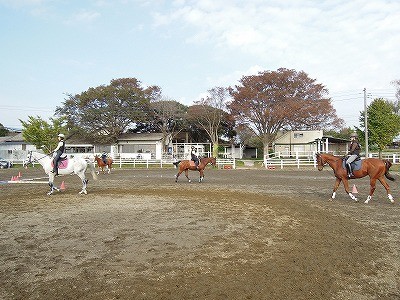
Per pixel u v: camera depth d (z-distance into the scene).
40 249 6.41
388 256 6.21
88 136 52.16
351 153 12.62
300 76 49.81
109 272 5.23
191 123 59.00
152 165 42.19
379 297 4.57
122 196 13.84
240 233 7.63
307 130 55.84
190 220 8.96
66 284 4.79
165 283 4.82
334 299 4.48
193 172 30.94
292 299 4.44
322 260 5.89
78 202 12.13
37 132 43.03
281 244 6.81
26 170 34.25
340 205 11.80
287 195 14.51
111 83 57.16
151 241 6.90
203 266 5.51
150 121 57.53
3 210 10.52
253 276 5.12
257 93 48.62
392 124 38.72
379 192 15.29
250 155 68.31
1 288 4.67
